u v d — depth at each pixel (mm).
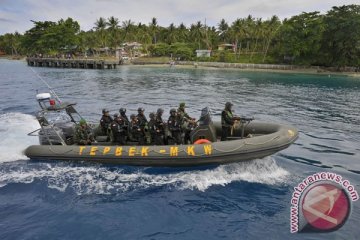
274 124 8445
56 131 8312
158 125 7934
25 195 6504
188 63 68500
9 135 10117
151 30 88250
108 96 21719
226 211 5906
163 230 5352
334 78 41750
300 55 57750
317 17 55094
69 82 31719
